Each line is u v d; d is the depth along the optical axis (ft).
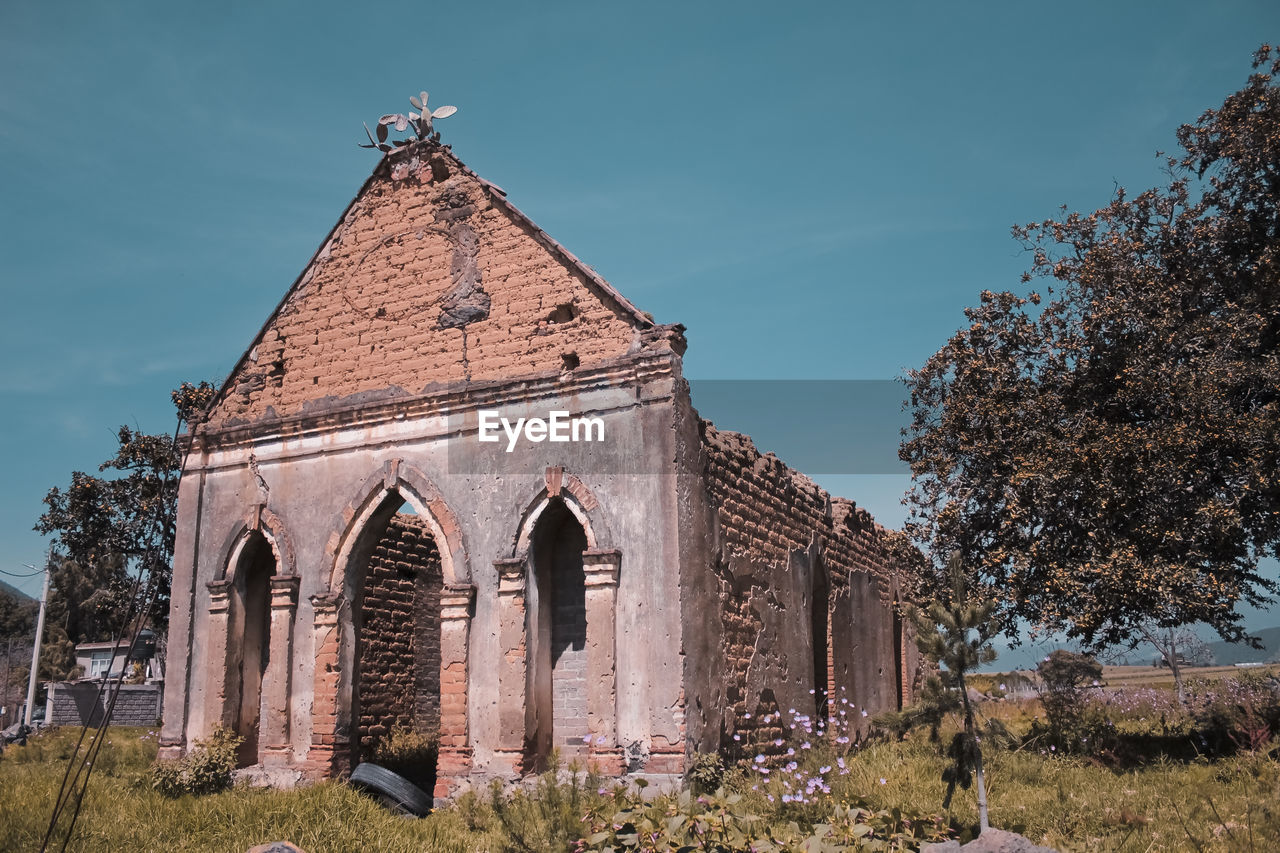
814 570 58.49
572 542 46.96
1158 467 47.65
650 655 40.73
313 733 47.62
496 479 46.11
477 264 49.49
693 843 28.25
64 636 173.27
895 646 74.95
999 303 59.62
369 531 49.65
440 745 44.32
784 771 39.42
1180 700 64.75
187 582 53.31
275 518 51.37
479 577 45.55
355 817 37.99
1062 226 60.03
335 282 53.57
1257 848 27.68
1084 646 52.75
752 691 46.34
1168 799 35.65
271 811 37.81
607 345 45.01
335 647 48.24
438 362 49.32
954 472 59.00
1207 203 57.72
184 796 43.68
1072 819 32.81
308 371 53.16
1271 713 46.47
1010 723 61.21
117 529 99.66
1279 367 49.11
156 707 106.42
